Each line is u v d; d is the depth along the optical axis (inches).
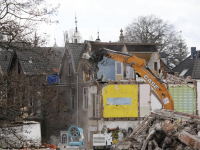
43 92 1593.3
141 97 2476.6
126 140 1718.8
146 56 2800.2
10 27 1294.3
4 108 1411.2
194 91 2620.6
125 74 2706.7
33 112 1555.1
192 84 2625.5
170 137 1503.4
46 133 2418.8
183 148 1439.5
